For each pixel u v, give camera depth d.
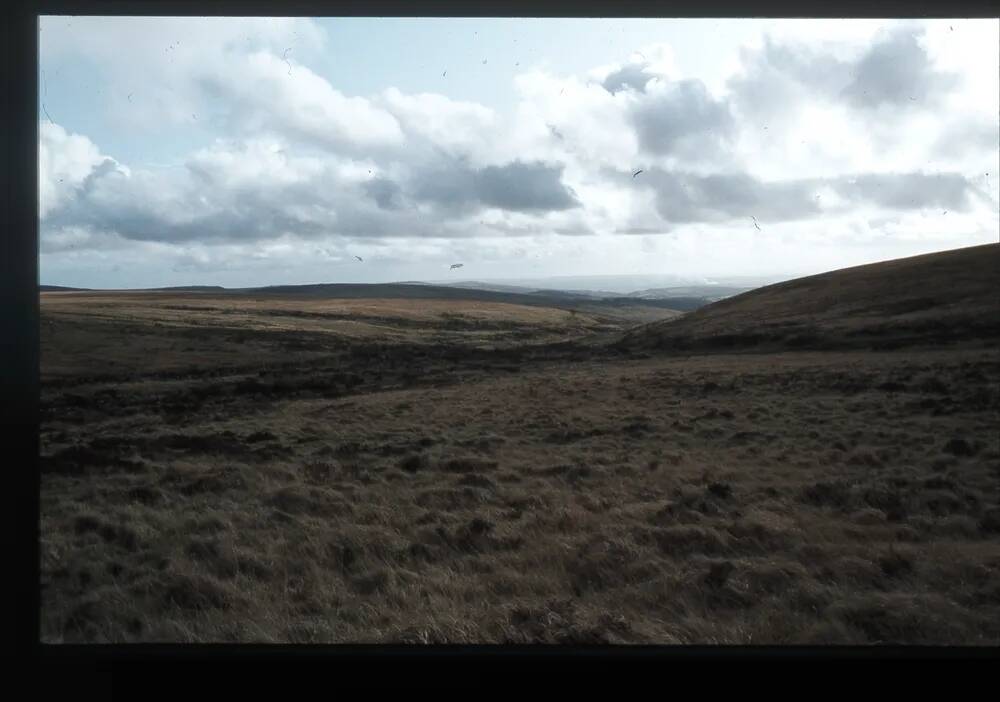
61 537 8.40
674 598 6.66
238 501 10.41
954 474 11.89
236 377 35.72
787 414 20.00
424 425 19.77
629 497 10.79
